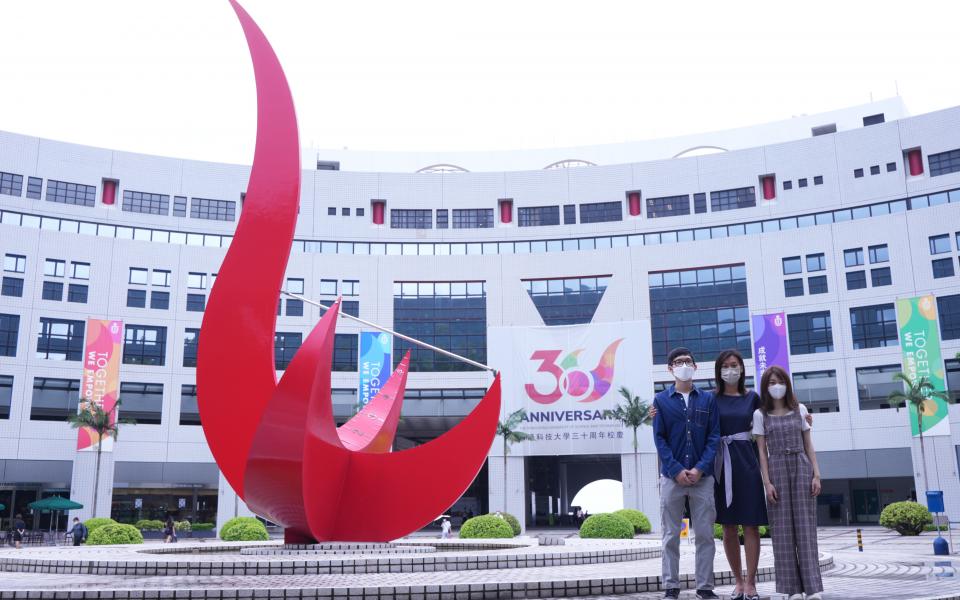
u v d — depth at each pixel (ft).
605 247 159.84
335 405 151.64
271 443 34.88
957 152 142.41
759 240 151.33
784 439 20.48
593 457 180.55
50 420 138.10
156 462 142.20
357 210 161.58
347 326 155.43
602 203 161.07
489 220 162.71
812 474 20.35
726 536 21.61
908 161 146.61
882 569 36.70
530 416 147.95
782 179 153.89
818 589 19.65
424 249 161.48
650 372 144.97
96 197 148.36
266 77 39.68
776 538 20.29
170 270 149.18
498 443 149.89
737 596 21.12
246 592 24.36
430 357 155.33
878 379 140.46
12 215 142.10
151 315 146.41
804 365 145.89
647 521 110.93
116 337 138.62
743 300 150.61
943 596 21.65
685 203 158.10
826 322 145.69
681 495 21.50
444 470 44.91
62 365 139.74
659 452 21.67
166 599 24.11
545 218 162.20
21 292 139.03
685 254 154.61
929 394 127.85
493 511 147.33
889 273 142.31
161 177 152.97
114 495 143.02
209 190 155.33
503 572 34.01
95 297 143.74
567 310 157.38
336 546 42.22
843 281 145.07
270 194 38.29
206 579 31.89
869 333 142.20
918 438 135.64
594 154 184.44
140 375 143.95
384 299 156.97
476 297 158.30
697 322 152.35
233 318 37.52
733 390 21.91
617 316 155.22
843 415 141.79
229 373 37.29
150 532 125.29
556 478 190.39
